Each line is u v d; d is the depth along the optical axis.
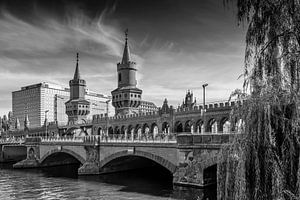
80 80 154.75
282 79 12.54
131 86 127.94
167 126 94.25
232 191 13.30
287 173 11.92
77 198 43.50
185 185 45.84
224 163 14.34
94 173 66.06
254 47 13.35
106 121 117.75
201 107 79.94
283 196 11.47
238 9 13.76
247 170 12.54
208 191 43.88
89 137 69.69
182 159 46.88
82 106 149.88
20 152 114.38
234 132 13.71
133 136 61.78
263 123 12.38
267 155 12.16
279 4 12.56
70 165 92.12
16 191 49.91
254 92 13.02
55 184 56.34
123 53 130.88
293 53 12.22
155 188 49.53
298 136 11.91
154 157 53.34
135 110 125.31
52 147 82.50
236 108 13.66
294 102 12.02
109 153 64.38
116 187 51.56
